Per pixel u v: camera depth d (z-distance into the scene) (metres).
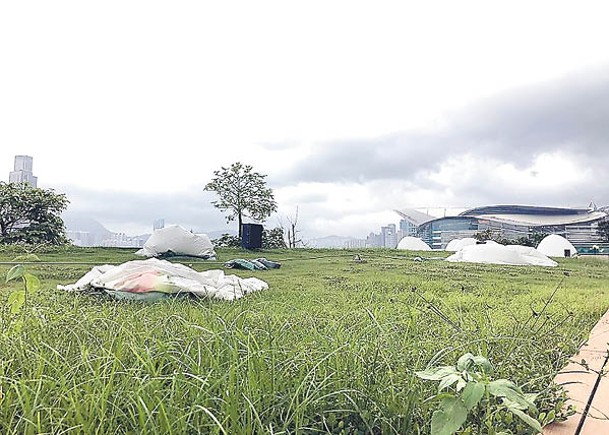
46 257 12.52
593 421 1.95
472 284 7.33
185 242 14.25
